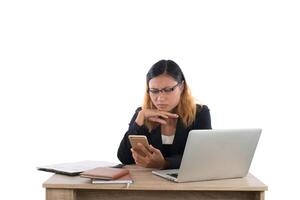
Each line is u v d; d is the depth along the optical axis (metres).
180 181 2.32
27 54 3.80
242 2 3.74
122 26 3.85
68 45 3.85
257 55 3.71
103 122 3.89
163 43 3.83
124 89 3.88
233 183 2.32
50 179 2.38
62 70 3.85
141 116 2.81
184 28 3.82
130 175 2.45
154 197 2.39
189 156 2.26
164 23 3.83
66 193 2.29
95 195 2.41
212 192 2.37
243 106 3.75
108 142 3.91
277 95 3.65
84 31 3.85
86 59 3.87
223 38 3.78
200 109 2.98
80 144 3.88
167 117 2.75
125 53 3.86
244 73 3.75
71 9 3.84
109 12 3.85
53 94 3.85
